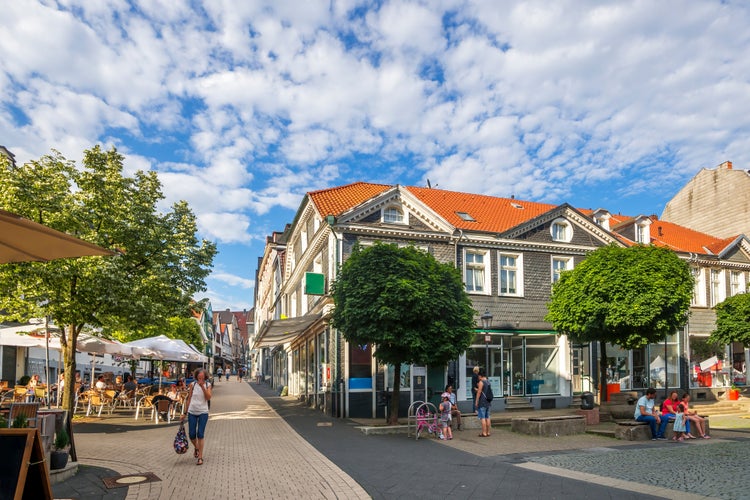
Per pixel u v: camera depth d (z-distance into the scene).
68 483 8.79
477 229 23.84
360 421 19.06
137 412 19.06
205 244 18.34
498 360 23.42
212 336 85.69
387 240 21.95
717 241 31.59
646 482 9.13
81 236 14.89
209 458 11.31
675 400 15.82
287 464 10.66
